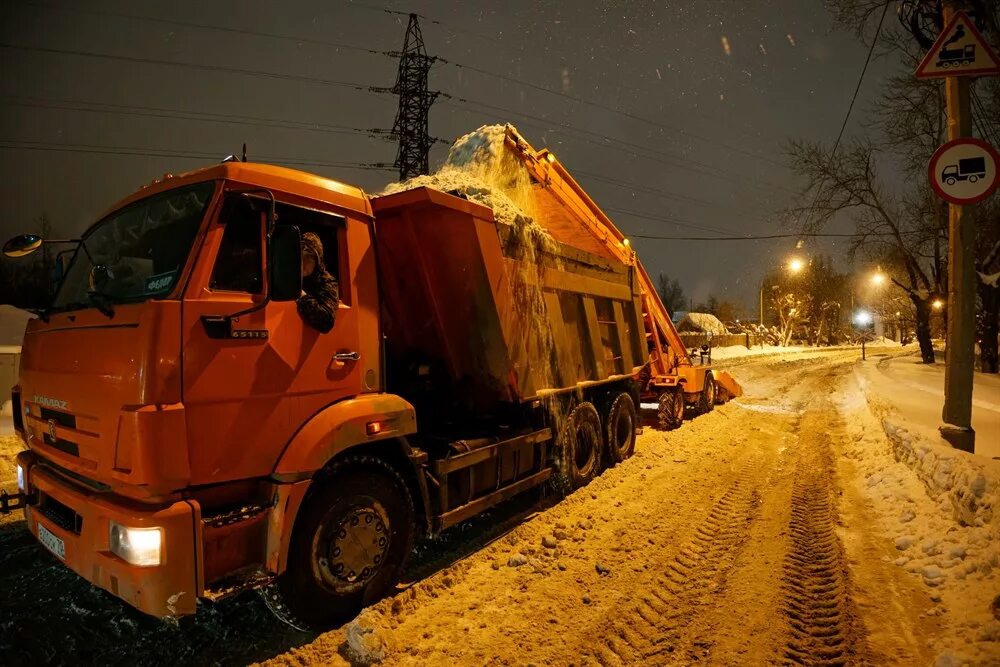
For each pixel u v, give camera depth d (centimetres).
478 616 367
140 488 278
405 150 3167
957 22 573
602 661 320
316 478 344
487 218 496
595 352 714
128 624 354
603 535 509
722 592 404
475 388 545
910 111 1603
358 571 362
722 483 686
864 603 382
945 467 524
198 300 295
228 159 350
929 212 2075
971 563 397
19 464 386
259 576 307
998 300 2081
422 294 500
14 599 382
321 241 374
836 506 596
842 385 1973
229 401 304
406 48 3166
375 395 388
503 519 557
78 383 315
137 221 351
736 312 7825
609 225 923
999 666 286
